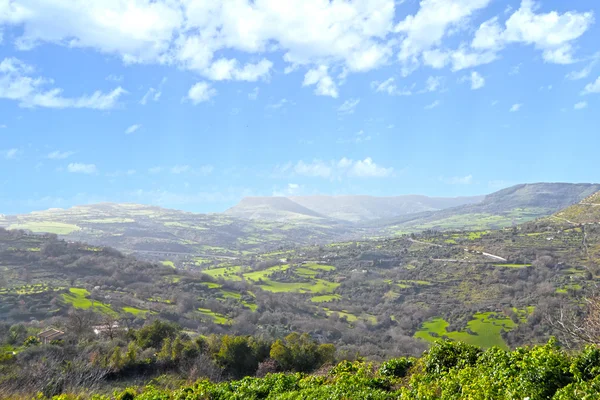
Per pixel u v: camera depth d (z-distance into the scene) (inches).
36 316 2650.1
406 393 549.6
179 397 791.1
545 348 544.1
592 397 395.5
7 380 1015.0
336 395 609.6
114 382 1334.9
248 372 1675.7
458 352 681.6
